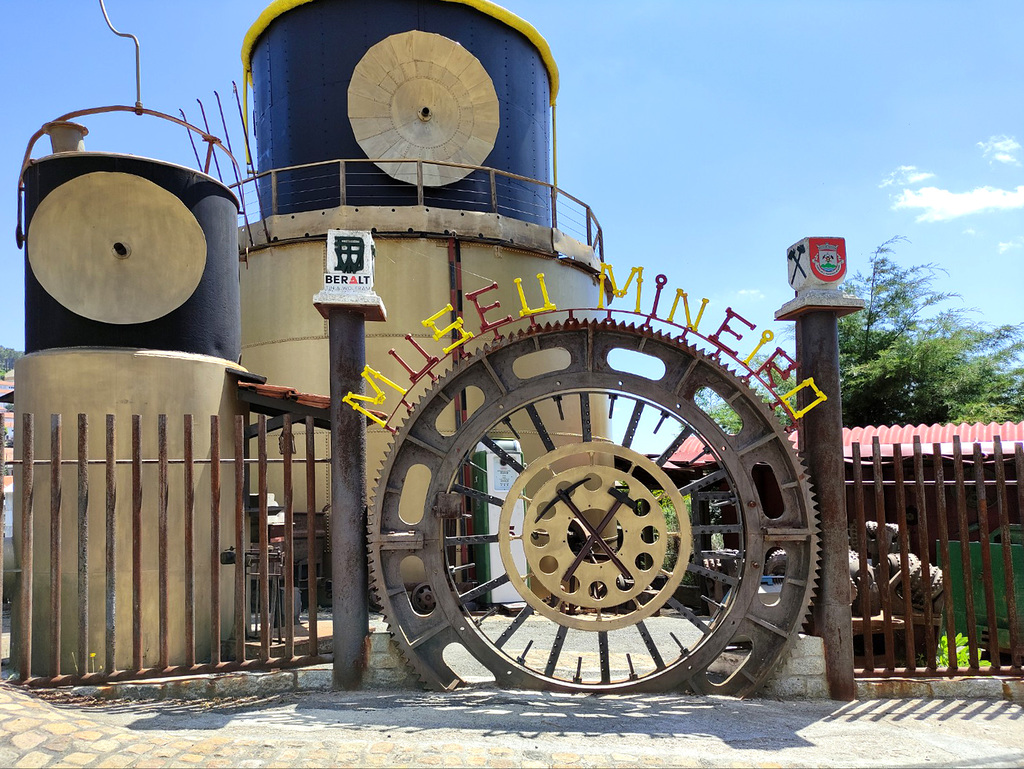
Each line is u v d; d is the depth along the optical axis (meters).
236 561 8.55
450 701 7.93
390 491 8.59
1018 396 32.00
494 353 8.79
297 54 19.50
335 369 8.65
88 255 10.36
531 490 17.62
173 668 8.23
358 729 6.77
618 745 6.53
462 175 19.11
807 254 8.80
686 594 16.69
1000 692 8.50
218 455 8.55
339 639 8.46
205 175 11.17
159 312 10.53
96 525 9.74
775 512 16.64
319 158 19.02
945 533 8.91
